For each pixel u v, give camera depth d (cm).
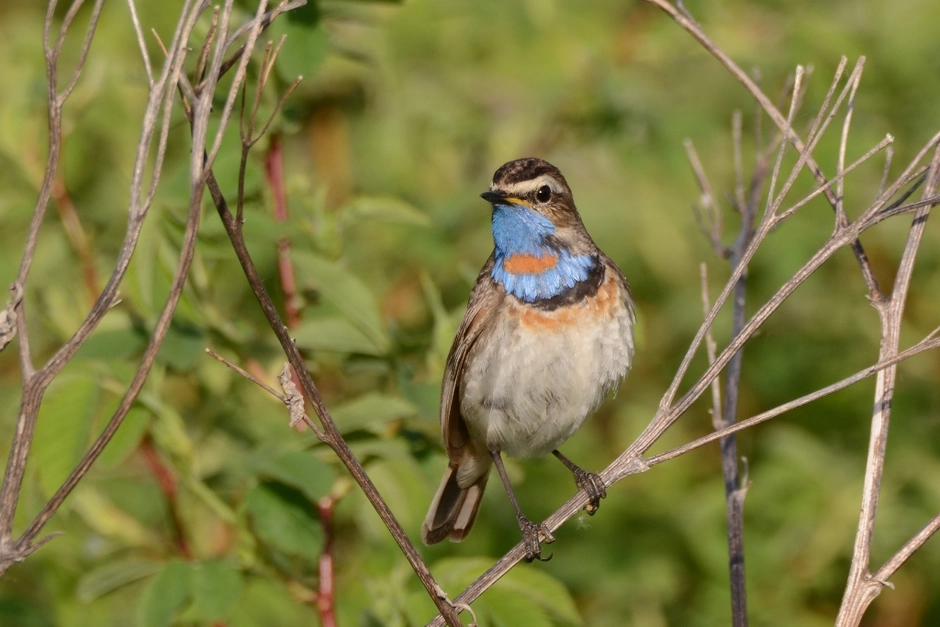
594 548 1395
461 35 1452
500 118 1465
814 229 1405
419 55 1452
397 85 1416
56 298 1131
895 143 1405
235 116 1020
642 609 1368
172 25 1345
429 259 1405
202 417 1179
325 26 1095
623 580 1370
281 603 1114
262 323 1269
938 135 748
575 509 831
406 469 1143
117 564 961
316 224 1073
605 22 1475
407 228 1405
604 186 1439
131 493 1270
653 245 1435
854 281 1473
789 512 1338
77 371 952
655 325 1490
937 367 1458
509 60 1452
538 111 1465
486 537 1381
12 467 607
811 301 1480
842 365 1466
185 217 965
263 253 1238
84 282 1162
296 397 650
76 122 1166
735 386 886
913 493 1365
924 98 1414
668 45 1450
